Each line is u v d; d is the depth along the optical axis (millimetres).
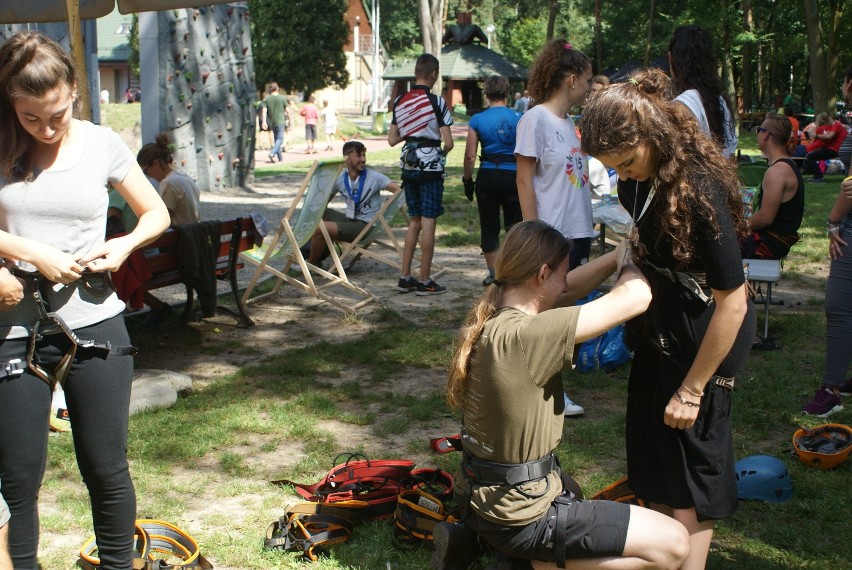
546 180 4863
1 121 2672
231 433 4793
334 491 3963
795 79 58250
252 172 16562
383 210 8516
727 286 2658
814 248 10344
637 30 42312
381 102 60250
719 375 2838
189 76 14953
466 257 10000
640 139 2574
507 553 2783
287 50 40688
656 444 2936
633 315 2676
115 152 2928
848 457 4367
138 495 4008
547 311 2689
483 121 7723
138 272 5809
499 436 2691
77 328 2777
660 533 2674
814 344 6512
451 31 55188
